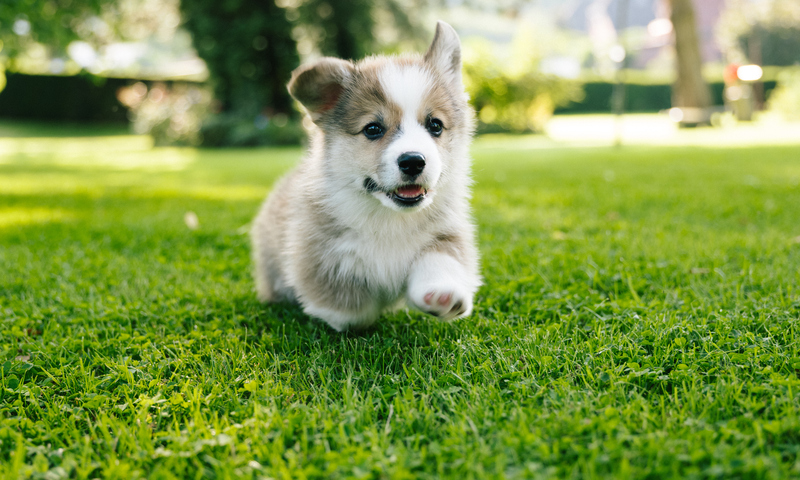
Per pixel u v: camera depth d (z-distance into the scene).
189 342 0.74
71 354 0.73
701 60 5.59
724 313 0.74
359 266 0.75
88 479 0.57
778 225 1.12
